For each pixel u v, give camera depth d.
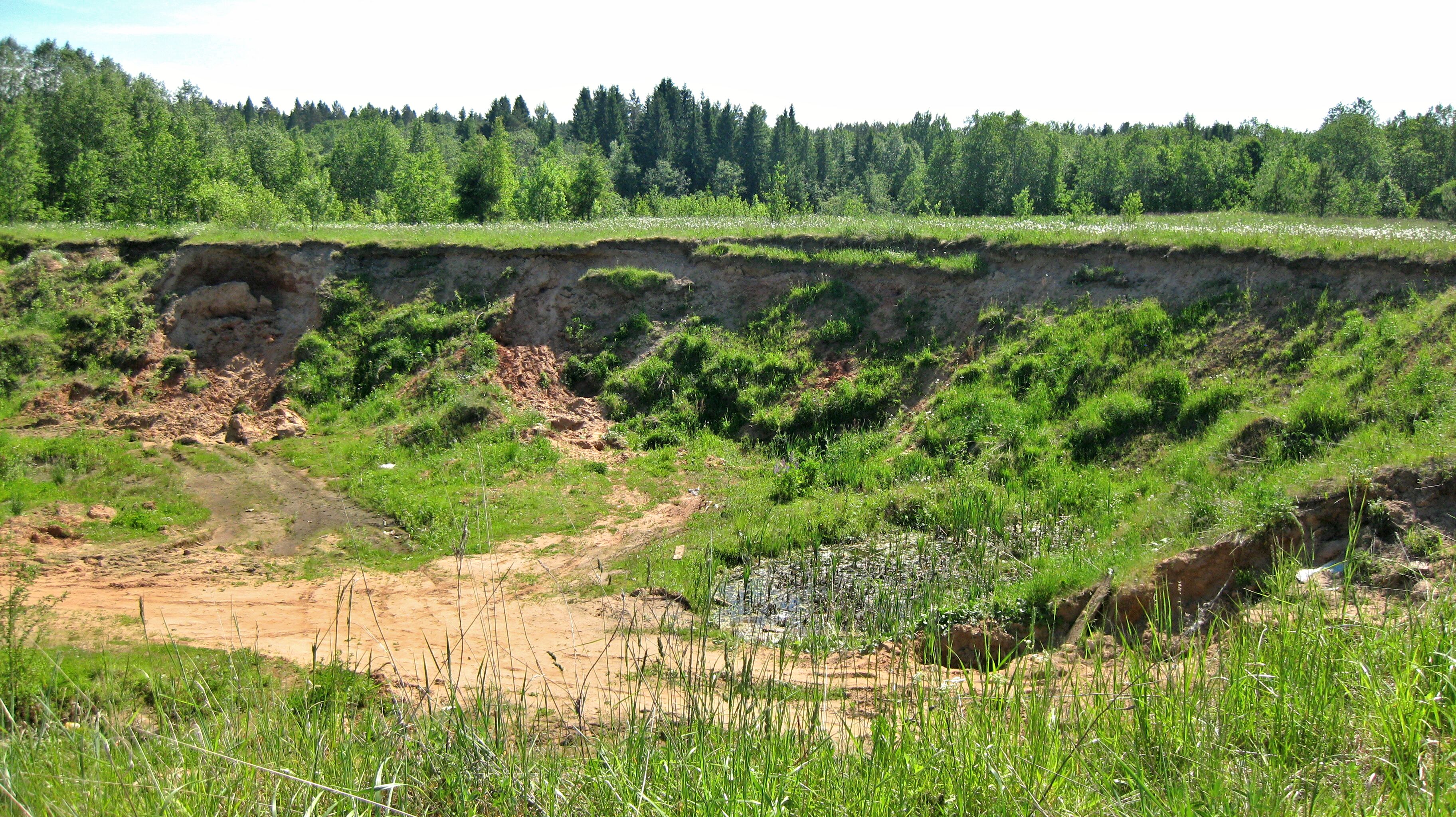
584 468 18.72
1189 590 10.00
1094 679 6.75
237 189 45.25
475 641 11.01
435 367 22.44
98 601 12.59
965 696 7.06
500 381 21.89
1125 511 13.66
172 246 27.17
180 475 18.92
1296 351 15.48
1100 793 5.16
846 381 19.67
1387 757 5.20
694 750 5.67
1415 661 5.75
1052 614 10.55
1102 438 15.74
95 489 17.61
